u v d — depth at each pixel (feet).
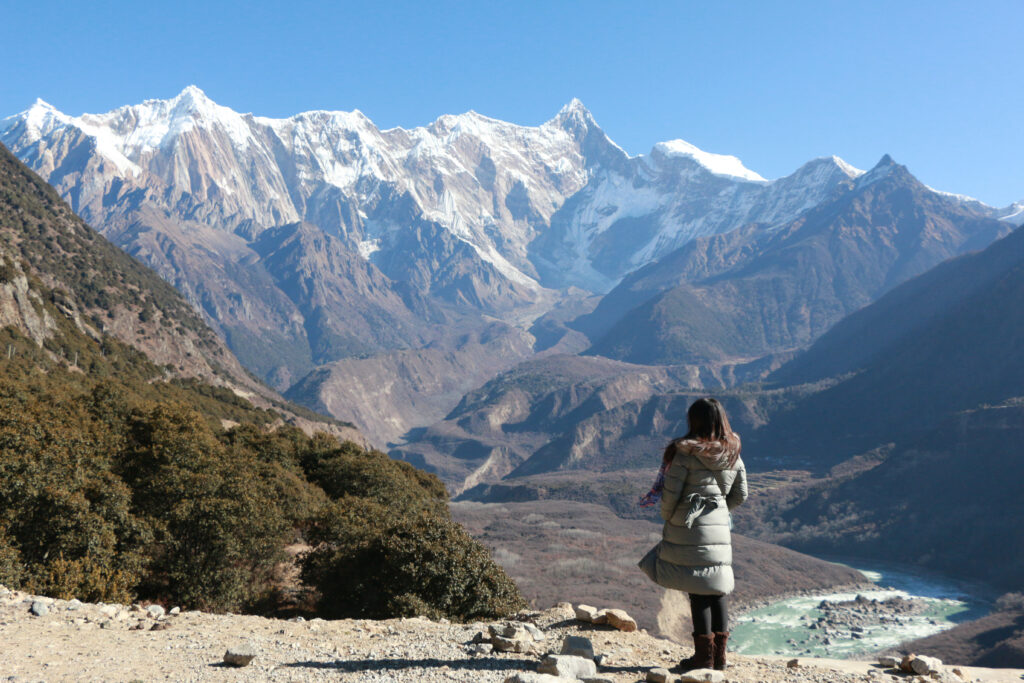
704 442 22.50
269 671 26.50
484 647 28.48
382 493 196.44
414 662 26.86
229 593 104.27
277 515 119.55
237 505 109.40
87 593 67.31
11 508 80.12
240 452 165.68
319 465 228.02
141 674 26.27
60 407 149.79
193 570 104.01
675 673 24.11
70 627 36.14
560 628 32.94
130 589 89.30
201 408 453.58
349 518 120.47
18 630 34.76
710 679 22.04
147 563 97.96
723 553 22.84
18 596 42.22
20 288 384.06
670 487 22.54
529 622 35.17
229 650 28.09
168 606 100.99
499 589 77.00
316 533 127.03
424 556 77.15
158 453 128.77
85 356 403.13
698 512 22.76
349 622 38.45
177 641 33.04
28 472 82.89
